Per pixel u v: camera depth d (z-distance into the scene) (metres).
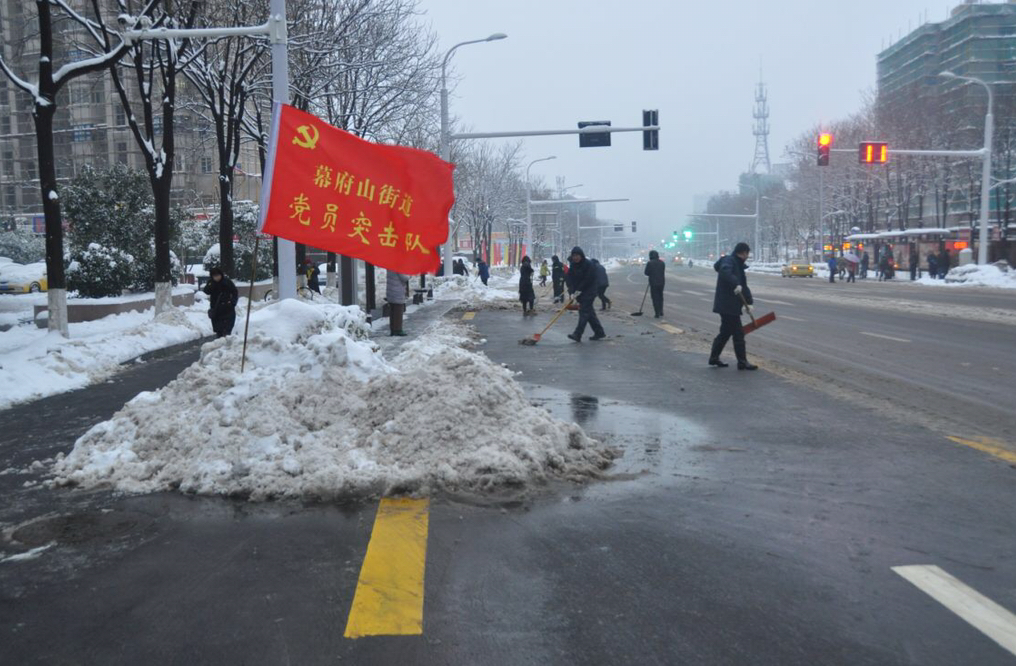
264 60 25.50
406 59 27.91
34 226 64.50
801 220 84.44
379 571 4.38
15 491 5.96
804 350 13.99
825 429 7.73
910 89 63.62
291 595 4.11
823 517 5.19
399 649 3.54
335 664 3.43
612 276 67.81
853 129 65.69
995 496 5.60
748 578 4.24
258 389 6.52
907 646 3.51
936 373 11.24
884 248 52.25
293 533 4.97
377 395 6.60
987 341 15.12
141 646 3.61
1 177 66.19
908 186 60.31
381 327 19.50
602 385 10.45
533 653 3.49
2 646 3.63
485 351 14.27
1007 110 51.00
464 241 87.00
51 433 8.24
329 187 7.29
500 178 65.88
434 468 5.89
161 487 5.86
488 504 5.45
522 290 23.52
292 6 22.44
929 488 5.79
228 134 23.33
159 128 41.09
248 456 5.98
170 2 19.58
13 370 10.94
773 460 6.60
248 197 49.62
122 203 26.73
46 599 4.11
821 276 61.78
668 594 4.06
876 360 12.63
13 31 38.06
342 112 26.83
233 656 3.51
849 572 4.30
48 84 15.22
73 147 61.53
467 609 3.92
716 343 11.98
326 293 29.75
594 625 3.74
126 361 14.09
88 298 22.12
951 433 7.53
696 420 8.18
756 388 10.11
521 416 6.65
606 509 5.36
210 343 7.71
